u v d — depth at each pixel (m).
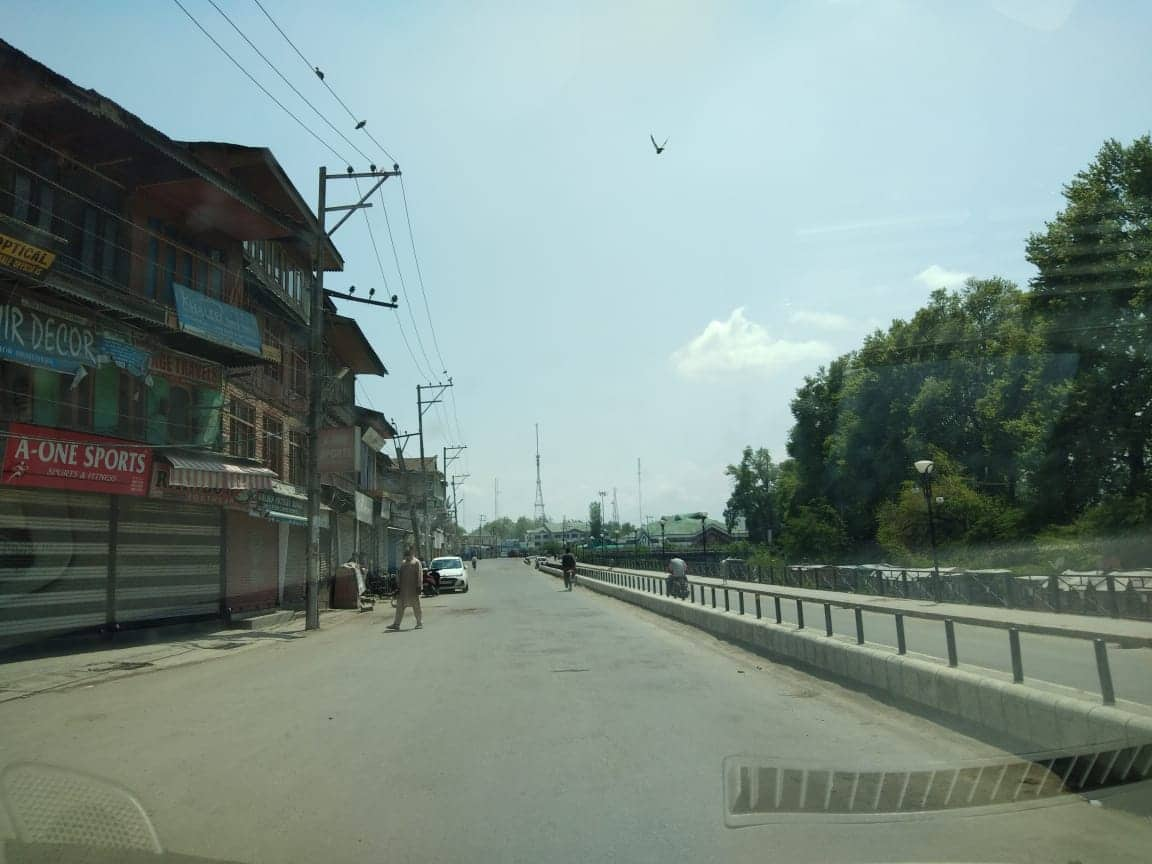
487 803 6.18
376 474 52.69
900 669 9.80
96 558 17.19
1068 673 8.74
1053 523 35.53
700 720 9.09
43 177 16.03
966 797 6.08
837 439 56.78
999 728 7.70
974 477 46.56
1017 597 22.27
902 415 51.91
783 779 6.59
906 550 41.59
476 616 25.66
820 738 8.12
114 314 16.95
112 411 17.77
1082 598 19.34
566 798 6.26
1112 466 35.09
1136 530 29.59
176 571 19.95
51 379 16.22
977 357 48.22
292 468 30.41
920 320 52.03
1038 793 6.20
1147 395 32.38
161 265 19.94
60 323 15.80
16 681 12.57
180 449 18.97
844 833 5.36
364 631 21.14
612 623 22.45
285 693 11.34
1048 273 34.72
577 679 12.24
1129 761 6.00
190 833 5.53
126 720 9.49
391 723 9.20
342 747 8.05
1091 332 33.78
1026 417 40.94
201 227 21.72
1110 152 33.66
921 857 4.92
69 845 5.21
